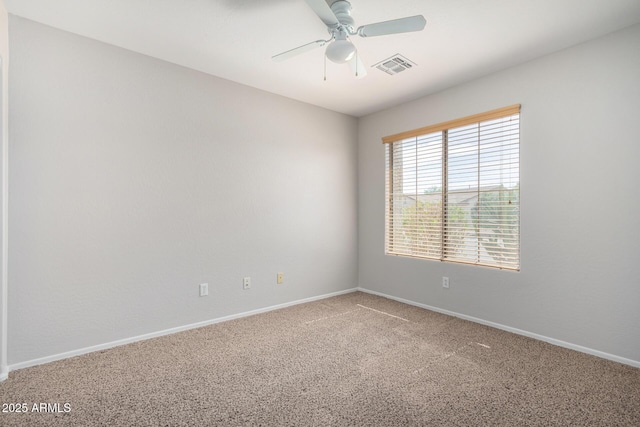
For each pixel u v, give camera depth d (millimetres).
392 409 1710
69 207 2275
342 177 4078
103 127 2410
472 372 2098
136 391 1872
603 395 1831
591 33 2252
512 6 1953
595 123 2314
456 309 3209
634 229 2156
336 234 4020
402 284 3734
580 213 2391
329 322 3053
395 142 3846
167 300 2729
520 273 2725
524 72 2680
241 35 2312
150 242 2633
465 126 3145
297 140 3623
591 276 2346
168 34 2303
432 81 3074
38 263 2168
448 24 2145
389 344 2547
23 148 2109
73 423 1592
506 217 2842
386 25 1787
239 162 3156
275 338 2668
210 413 1674
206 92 2932
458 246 3221
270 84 3180
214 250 2998
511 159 2803
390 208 3928
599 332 2311
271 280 3416
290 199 3566
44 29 2184
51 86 2205
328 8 1692
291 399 1801
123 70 2494
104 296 2428
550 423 1596
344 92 3373
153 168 2641
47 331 2207
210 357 2314
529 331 2678
